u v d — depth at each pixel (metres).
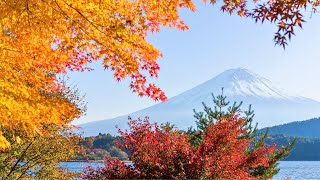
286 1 5.89
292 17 5.93
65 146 16.33
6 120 7.36
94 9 6.78
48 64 7.68
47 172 16.56
